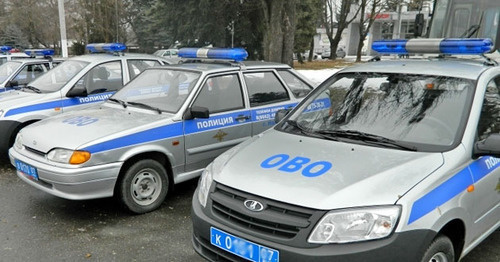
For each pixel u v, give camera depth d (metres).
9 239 3.88
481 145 2.85
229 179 2.80
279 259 2.39
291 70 6.01
